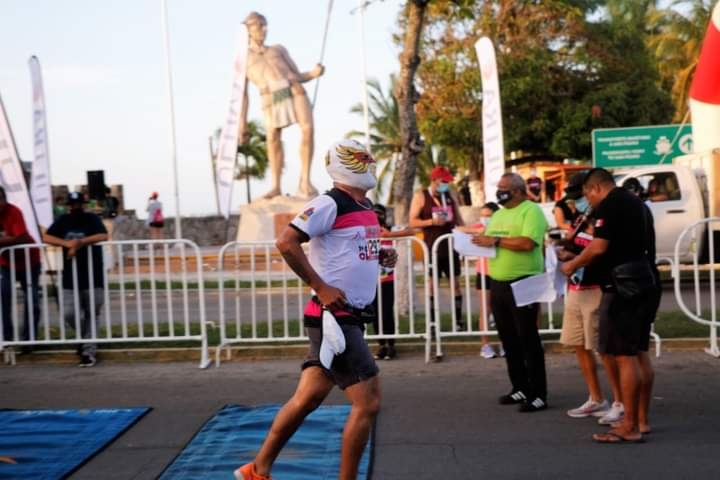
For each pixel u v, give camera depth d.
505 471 5.34
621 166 22.95
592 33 32.66
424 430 6.33
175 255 21.69
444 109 33.28
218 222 35.50
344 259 4.62
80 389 8.02
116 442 6.16
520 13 32.28
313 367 4.67
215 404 7.30
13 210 9.18
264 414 6.77
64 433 6.35
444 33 33.34
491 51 11.41
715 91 12.16
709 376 7.91
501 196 6.89
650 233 6.06
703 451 5.66
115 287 16.42
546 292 6.71
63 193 28.78
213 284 16.81
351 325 4.61
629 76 32.78
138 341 9.25
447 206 9.98
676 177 15.52
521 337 6.87
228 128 20.91
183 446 6.02
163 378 8.45
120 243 8.99
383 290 8.98
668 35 35.50
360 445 4.57
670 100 33.62
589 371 6.67
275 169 26.23
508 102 32.00
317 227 4.54
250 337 10.07
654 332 9.48
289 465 5.39
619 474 5.23
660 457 5.55
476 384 7.88
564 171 24.03
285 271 9.19
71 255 8.94
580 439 6.04
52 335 10.37
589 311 6.48
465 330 9.98
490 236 6.88
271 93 25.84
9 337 9.27
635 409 5.89
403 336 8.95
